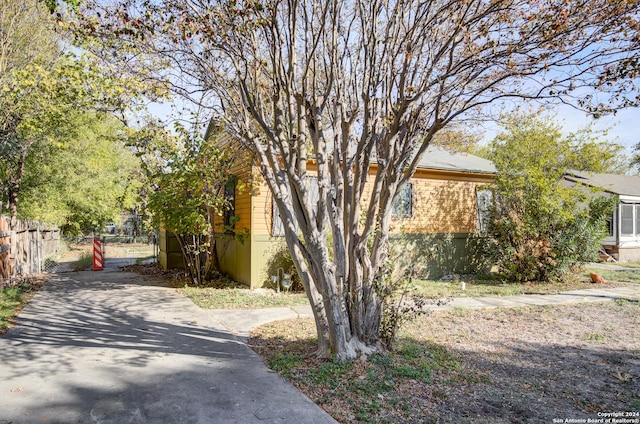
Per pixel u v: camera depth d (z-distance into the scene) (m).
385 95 5.19
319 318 4.83
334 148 5.07
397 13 4.91
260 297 8.77
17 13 10.13
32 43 10.67
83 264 14.98
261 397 3.84
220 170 9.94
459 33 4.71
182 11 4.36
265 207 9.92
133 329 6.29
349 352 4.65
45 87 8.26
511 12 4.70
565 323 6.80
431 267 12.17
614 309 7.85
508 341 5.77
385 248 5.07
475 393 3.99
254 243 9.78
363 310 4.91
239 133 5.31
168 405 3.67
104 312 7.43
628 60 3.87
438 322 6.75
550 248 10.86
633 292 9.69
